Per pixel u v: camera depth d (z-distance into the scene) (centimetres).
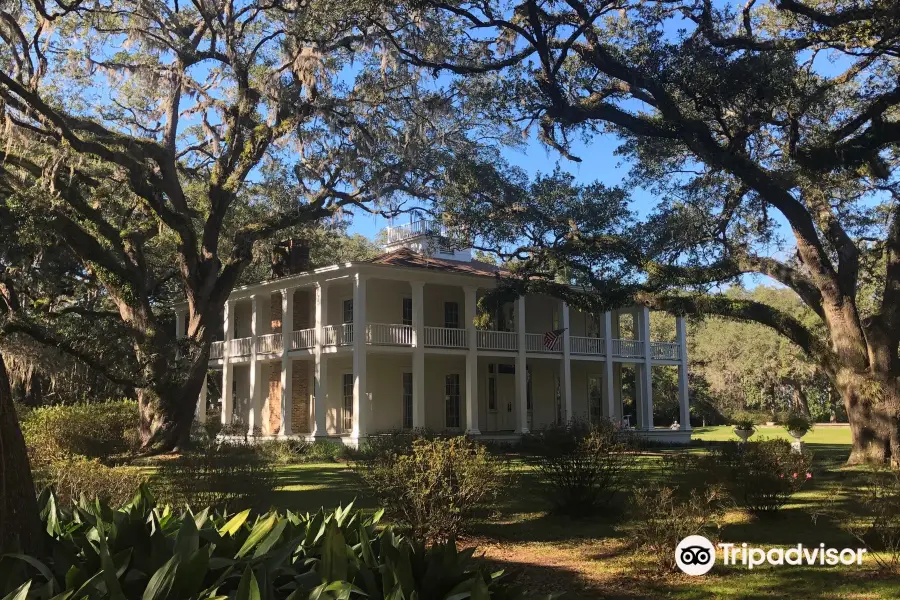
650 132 1617
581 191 1756
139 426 2372
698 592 680
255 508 929
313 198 2622
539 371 3259
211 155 2859
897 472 877
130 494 810
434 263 2853
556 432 1191
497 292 1972
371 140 2205
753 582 714
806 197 1947
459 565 365
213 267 2553
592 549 875
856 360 1938
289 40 2069
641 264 1853
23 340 2416
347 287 2917
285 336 2825
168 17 2325
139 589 334
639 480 1369
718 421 5781
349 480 1539
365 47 1769
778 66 1384
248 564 295
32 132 2047
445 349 2703
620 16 1631
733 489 1058
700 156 1628
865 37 1388
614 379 3441
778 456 1082
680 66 1451
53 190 2017
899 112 2025
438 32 1616
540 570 773
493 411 3095
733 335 5691
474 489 886
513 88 1647
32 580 327
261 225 2556
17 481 381
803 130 1716
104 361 2008
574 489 1107
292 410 2994
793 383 5809
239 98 2244
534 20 1470
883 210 2133
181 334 3547
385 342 2591
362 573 341
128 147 2234
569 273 1862
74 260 2902
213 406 4041
